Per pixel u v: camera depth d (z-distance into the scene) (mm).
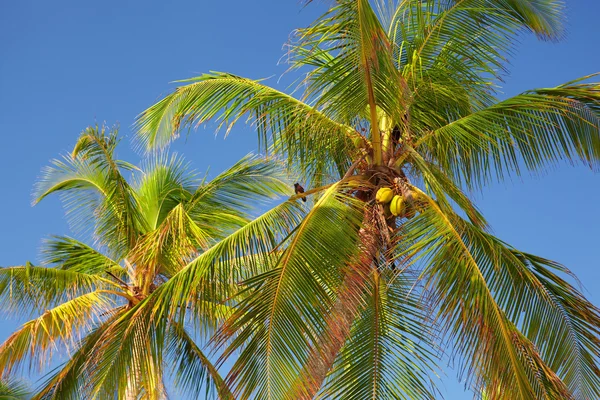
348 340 10148
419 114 11961
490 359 9102
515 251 10375
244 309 9148
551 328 9914
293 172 12516
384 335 10086
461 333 9219
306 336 8953
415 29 12367
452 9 12109
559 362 9820
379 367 9891
